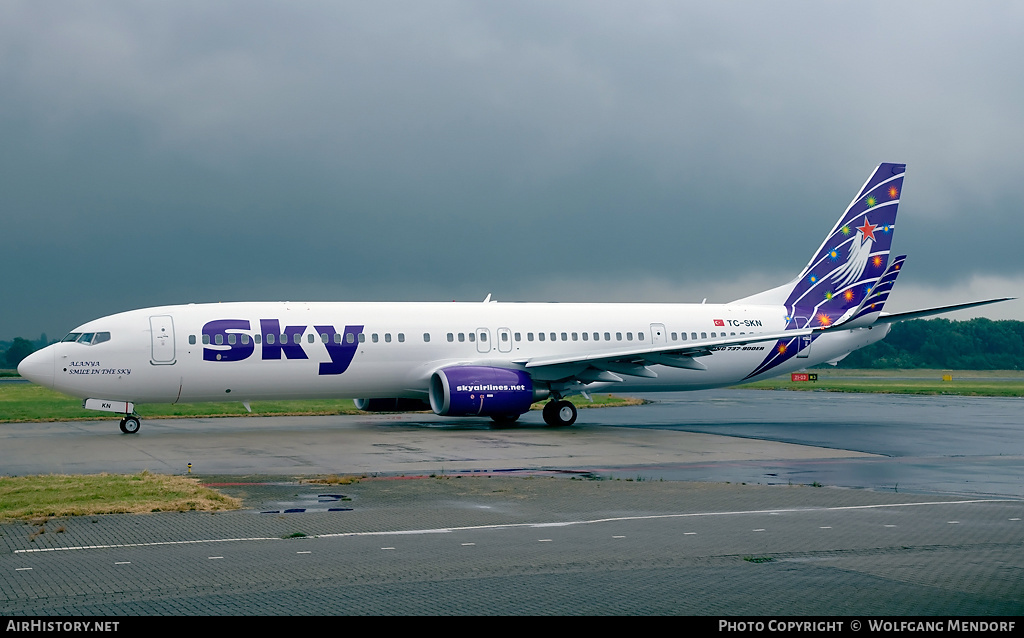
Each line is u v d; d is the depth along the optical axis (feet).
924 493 61.77
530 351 121.80
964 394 222.07
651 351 112.78
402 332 115.24
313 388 112.16
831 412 151.84
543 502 56.95
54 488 59.21
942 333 536.42
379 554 41.19
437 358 116.88
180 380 105.50
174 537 45.14
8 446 92.43
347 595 34.06
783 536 45.83
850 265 140.26
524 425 121.70
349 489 62.44
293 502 56.85
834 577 36.96
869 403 180.55
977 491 63.21
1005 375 435.53
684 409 160.35
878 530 47.50
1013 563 39.65
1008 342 528.63
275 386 110.01
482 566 38.83
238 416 137.90
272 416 138.51
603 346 126.11
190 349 105.29
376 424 122.72
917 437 105.40
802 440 101.40
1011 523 49.75
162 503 54.44
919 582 36.06
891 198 141.59
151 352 103.86
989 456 86.22
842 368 532.32
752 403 180.86
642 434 108.27
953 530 47.55
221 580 36.29
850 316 119.14
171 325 105.60
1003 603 32.94
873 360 531.91
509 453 87.35
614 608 32.30
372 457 83.61
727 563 39.50
